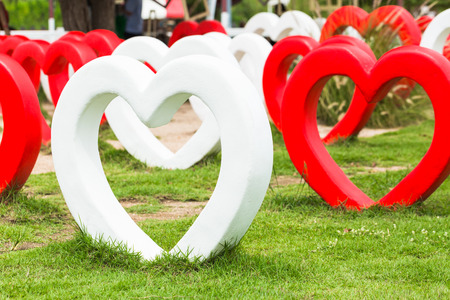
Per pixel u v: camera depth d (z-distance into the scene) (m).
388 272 3.80
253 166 3.56
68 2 11.47
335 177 5.53
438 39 9.46
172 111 3.98
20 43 8.97
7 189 5.39
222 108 3.62
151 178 6.74
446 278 3.68
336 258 4.12
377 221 4.97
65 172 4.30
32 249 4.22
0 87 5.31
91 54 8.07
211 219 3.73
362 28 9.90
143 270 3.84
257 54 9.50
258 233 4.67
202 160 7.34
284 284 3.57
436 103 5.01
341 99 10.88
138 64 4.08
